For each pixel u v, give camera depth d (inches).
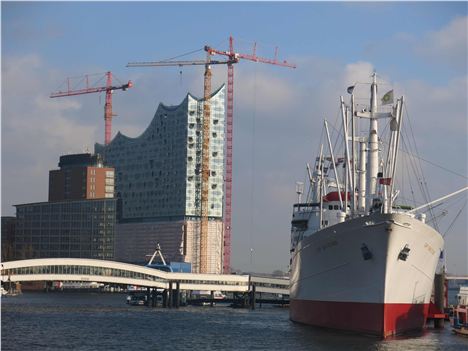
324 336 3786.9
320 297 4052.7
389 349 3282.5
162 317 5964.6
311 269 4170.8
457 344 3577.8
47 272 7746.1
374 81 4013.3
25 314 5856.3
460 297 5260.8
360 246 3597.4
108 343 3784.5
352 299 3725.4
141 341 3909.9
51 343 3732.8
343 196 4820.4
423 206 3863.2
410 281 3710.6
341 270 3786.9
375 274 3553.2
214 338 4060.0
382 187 3937.0
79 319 5433.1
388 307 3585.1
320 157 4975.4
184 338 4067.4
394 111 3865.7
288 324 5054.1
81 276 7854.3
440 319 4672.7
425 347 3408.0
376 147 3976.4
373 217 3513.8
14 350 3447.3
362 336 3686.0
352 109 4023.1
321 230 3929.6
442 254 5012.3
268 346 3631.9
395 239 3479.3
